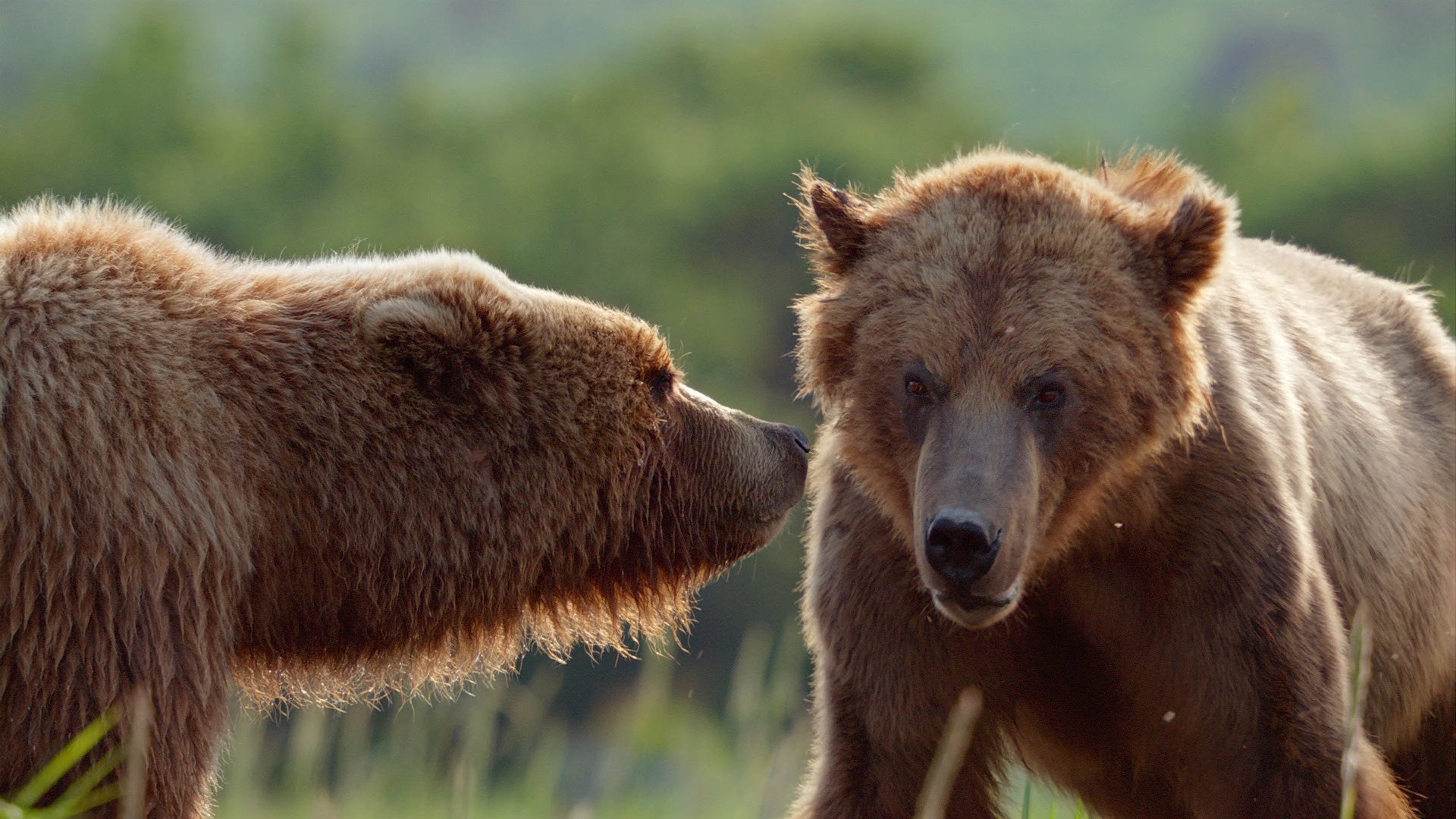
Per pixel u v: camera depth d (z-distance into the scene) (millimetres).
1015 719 10695
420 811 14602
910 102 95875
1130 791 10922
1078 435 9617
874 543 10109
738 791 15180
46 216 9695
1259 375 10359
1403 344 12875
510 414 10516
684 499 11469
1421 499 11930
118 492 8836
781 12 102812
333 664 10695
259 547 9836
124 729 8789
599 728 38250
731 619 46531
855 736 10258
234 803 13898
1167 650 9969
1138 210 10391
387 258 11203
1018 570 9219
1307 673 9703
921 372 9648
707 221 77062
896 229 10297
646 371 11227
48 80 93000
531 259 74000
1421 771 12477
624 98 88312
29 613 8680
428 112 88438
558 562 11023
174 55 86000
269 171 80500
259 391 9828
